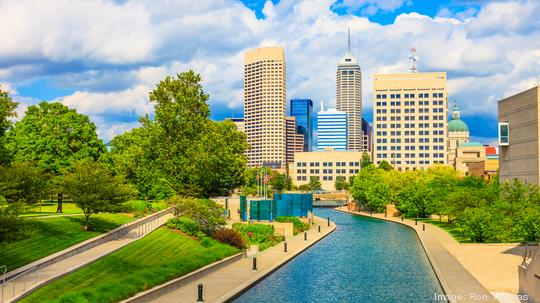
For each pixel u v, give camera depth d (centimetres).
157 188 9000
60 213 7075
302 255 7119
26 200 5722
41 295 3866
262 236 8062
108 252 5344
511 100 10144
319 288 4897
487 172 16362
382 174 17638
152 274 4553
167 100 9625
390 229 11150
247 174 13850
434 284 5075
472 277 5116
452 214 9319
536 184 9250
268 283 5138
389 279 5350
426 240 8394
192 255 5844
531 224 6712
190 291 4525
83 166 6425
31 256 4841
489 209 8012
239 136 13488
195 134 9569
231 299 4372
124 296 3922
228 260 5988
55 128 7819
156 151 9400
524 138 9675
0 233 4022
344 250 7644
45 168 7512
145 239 6325
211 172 9675
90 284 4384
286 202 12044
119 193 6366
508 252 6900
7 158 5838
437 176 15850
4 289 3850
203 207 7100
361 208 18200
